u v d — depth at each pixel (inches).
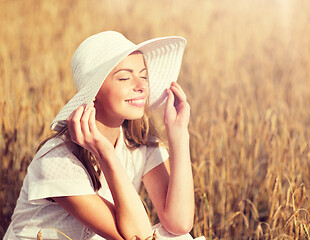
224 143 184.1
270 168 167.6
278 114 231.1
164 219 106.5
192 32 454.0
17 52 356.8
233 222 149.0
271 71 329.1
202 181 152.6
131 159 107.2
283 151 173.5
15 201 155.2
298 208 129.3
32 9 499.8
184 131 108.2
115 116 98.4
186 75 326.3
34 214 98.6
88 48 96.4
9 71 285.6
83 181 93.4
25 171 162.7
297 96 272.7
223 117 212.1
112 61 89.1
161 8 576.7
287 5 550.9
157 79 110.0
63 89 261.7
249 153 178.2
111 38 96.9
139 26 493.7
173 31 461.7
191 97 276.8
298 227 118.2
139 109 95.6
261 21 497.4
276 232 130.9
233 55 374.9
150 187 111.5
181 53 107.5
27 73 306.0
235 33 447.2
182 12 549.0
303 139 188.4
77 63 97.5
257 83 298.7
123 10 559.5
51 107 209.2
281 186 159.5
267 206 160.6
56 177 92.4
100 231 93.0
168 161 113.3
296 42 418.3
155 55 107.0
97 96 95.7
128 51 88.8
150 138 113.0
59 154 94.0
